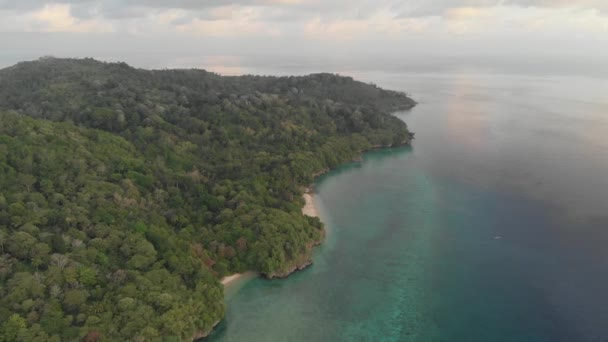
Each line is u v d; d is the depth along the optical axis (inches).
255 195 4628.4
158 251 3353.8
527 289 3479.3
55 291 2637.8
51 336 2383.1
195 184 4665.4
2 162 3700.8
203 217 4131.4
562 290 3444.9
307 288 3540.8
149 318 2687.0
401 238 4377.5
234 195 4532.5
